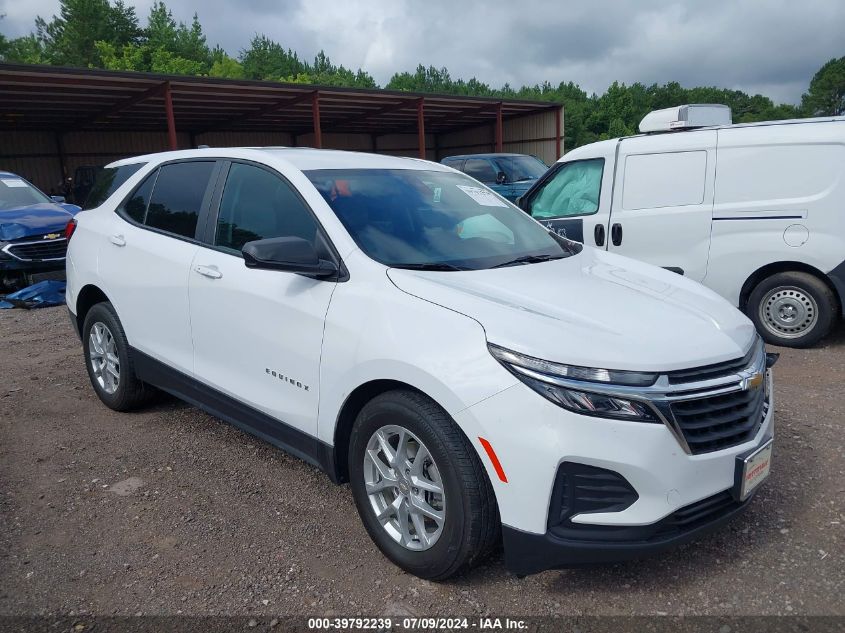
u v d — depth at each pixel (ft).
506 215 13.24
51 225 31.12
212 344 12.14
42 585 9.23
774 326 20.29
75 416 15.49
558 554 8.00
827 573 9.21
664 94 409.28
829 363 18.45
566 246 12.98
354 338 9.47
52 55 224.74
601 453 7.70
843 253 18.53
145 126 98.43
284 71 302.86
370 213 11.10
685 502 8.04
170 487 12.04
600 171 22.68
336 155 12.83
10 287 31.09
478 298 9.04
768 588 8.95
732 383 8.51
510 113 105.40
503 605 8.71
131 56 193.47
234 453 13.46
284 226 11.28
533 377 7.88
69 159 96.63
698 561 9.61
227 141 110.73
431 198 12.31
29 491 11.94
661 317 9.13
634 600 8.77
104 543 10.27
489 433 8.00
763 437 8.95
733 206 20.04
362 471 9.68
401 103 88.48
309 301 10.25
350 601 8.84
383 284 9.62
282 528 10.66
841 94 382.83
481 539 8.50
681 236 21.01
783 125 19.45
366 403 9.80
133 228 14.37
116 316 14.89
